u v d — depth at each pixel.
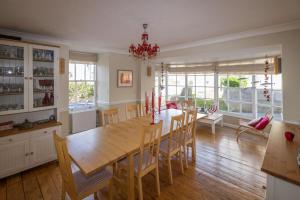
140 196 2.06
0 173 2.50
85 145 2.07
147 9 2.17
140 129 2.69
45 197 2.23
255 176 2.69
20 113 3.08
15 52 2.78
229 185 2.47
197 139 4.36
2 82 2.79
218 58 4.84
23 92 2.87
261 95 4.85
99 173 1.96
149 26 2.81
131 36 3.42
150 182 2.56
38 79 3.10
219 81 5.62
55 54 3.20
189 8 2.14
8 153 2.56
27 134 2.73
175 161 3.19
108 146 2.04
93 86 5.16
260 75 4.82
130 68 5.32
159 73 6.27
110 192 1.98
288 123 2.69
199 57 4.39
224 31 3.10
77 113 4.60
